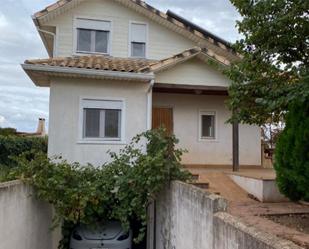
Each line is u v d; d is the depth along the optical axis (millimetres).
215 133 15547
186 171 7992
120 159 9258
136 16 15688
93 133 12078
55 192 8492
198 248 5586
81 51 15023
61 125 11812
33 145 17875
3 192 5664
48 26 14898
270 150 16859
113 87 12281
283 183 7090
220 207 4965
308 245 5070
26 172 8133
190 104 15414
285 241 3352
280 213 7855
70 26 14992
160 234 8422
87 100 12078
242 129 15805
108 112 12242
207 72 13023
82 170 9359
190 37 15969
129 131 12250
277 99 6465
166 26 15883
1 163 16531
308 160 6359
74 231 9648
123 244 9359
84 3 15211
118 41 15422
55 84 11883
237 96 7766
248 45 7621
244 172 12625
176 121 15227
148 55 15625
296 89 6121
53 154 11656
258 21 7262
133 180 8164
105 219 9539
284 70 7156
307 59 7262
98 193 8844
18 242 6590
